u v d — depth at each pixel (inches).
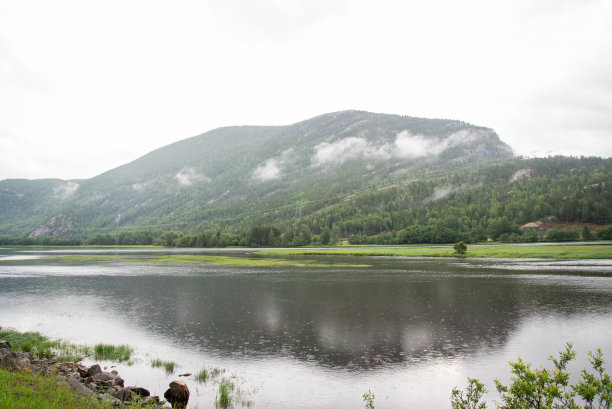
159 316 1427.2
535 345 1051.9
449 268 3142.2
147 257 5027.1
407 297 1791.3
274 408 680.4
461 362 924.6
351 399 722.8
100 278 2618.1
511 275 2603.3
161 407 607.2
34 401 439.2
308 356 971.9
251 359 951.6
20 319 1381.6
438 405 698.2
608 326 1243.8
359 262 3912.4
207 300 1750.7
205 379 817.5
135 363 913.5
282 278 2571.4
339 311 1494.8
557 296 1787.6
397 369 880.3
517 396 479.2
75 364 812.0
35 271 3125.0
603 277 2454.5
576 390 458.3
